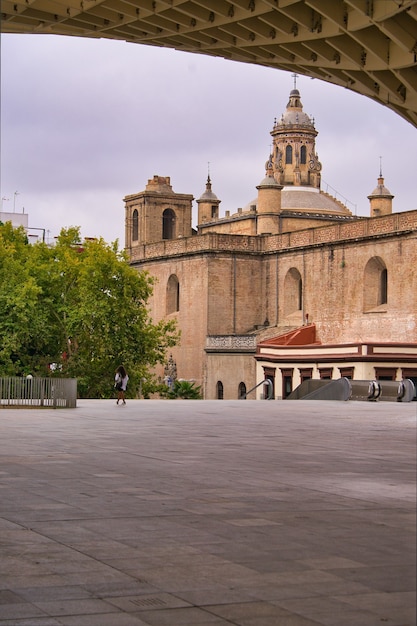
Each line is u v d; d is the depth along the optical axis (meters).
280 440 23.61
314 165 115.69
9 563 9.66
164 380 84.69
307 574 9.16
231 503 13.30
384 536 10.95
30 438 23.83
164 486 14.99
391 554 10.01
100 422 30.25
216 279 83.31
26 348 64.19
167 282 88.44
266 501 13.49
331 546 10.39
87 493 14.21
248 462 18.48
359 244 73.56
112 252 66.62
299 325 79.94
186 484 15.23
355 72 35.22
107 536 10.97
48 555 10.00
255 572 9.23
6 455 19.64
